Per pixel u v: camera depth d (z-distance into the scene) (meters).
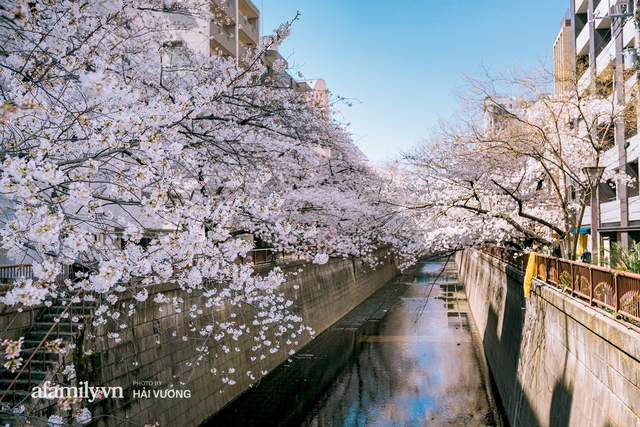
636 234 19.81
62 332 9.13
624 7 14.75
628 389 6.06
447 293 41.97
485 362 20.94
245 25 29.81
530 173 15.93
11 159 4.25
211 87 7.82
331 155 20.78
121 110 5.45
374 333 26.48
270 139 13.13
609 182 22.36
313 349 22.97
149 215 5.30
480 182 17.00
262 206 6.45
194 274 6.83
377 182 22.91
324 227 21.56
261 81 12.78
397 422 14.66
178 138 8.36
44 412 7.98
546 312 11.02
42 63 5.80
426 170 18.84
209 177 12.18
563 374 9.12
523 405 12.35
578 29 26.16
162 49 11.60
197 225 5.74
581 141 15.23
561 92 14.46
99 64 6.64
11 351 4.09
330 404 16.02
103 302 9.82
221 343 15.16
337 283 31.94
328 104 12.40
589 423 7.36
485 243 18.34
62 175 4.46
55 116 5.33
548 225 13.49
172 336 12.47
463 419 14.94
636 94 12.70
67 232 4.84
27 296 4.05
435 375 19.14
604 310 7.78
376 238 22.75
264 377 18.23
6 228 4.91
